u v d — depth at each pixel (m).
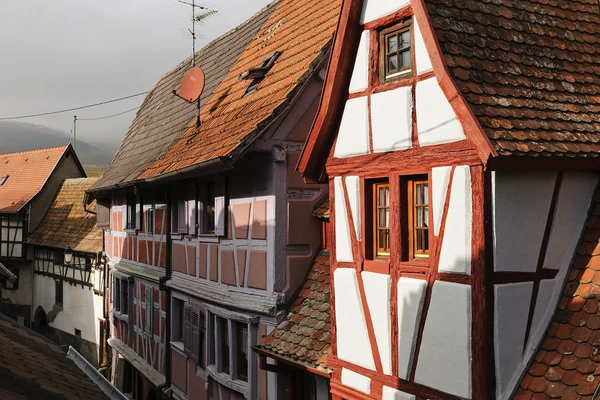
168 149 14.95
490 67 6.51
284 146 10.16
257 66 13.19
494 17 6.93
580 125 6.51
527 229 6.24
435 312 6.53
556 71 6.92
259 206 10.56
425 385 6.68
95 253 27.06
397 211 7.05
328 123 8.09
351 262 7.82
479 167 6.02
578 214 6.63
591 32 7.50
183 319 14.46
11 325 10.18
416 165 6.78
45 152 38.16
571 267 6.52
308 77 10.23
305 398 9.64
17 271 33.97
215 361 12.12
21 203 33.84
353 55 7.79
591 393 5.41
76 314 29.00
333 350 8.12
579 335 5.95
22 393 5.54
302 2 13.84
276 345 9.34
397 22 7.14
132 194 18.80
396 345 7.07
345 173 7.93
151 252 16.80
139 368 17.23
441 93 6.45
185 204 13.98
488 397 5.98
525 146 5.93
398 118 7.03
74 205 33.44
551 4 7.46
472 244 6.11
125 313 20.17
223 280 11.85
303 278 10.27
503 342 6.05
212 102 14.74
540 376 5.96
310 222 10.38
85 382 7.76
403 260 7.02
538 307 6.31
